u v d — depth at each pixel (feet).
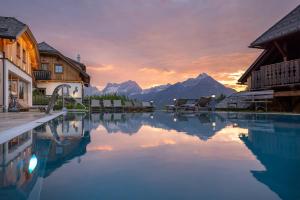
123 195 7.29
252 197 7.18
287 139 18.45
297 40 51.72
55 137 18.56
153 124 31.09
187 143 16.60
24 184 8.04
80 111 68.13
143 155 12.75
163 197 7.16
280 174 9.46
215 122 33.50
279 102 55.11
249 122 32.81
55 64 92.79
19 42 54.24
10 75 51.70
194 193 7.47
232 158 12.19
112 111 75.20
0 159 11.30
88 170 9.87
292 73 48.32
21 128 20.34
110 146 15.31
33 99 71.92
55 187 7.93
